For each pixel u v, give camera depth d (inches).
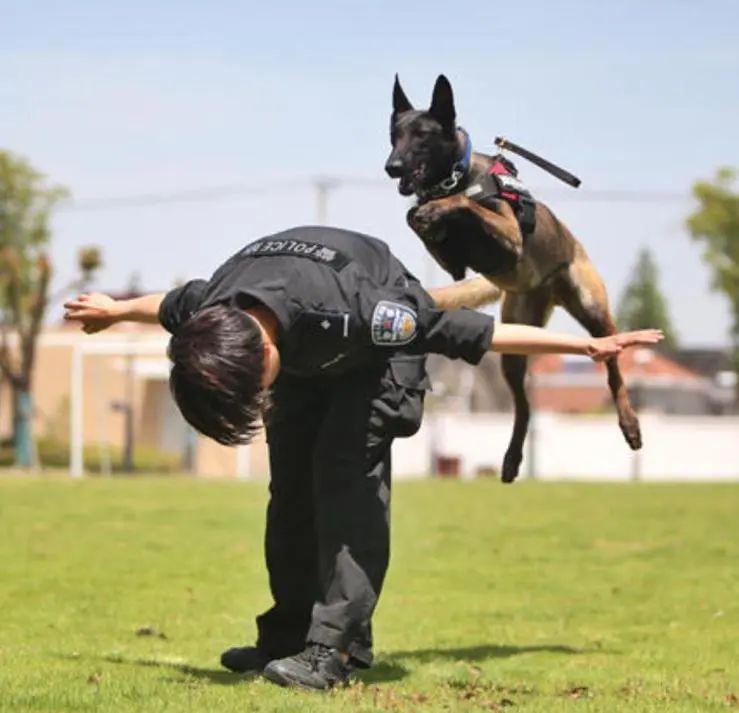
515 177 301.6
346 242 242.2
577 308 317.4
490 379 2362.2
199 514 674.8
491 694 258.1
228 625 355.3
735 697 257.0
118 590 416.5
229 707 226.2
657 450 1756.9
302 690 243.3
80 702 231.9
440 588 442.0
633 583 454.9
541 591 436.8
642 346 233.6
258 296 227.0
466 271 300.8
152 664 286.7
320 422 255.8
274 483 262.4
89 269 1411.2
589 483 1029.2
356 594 247.3
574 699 254.7
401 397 245.0
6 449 1596.9
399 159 302.4
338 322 231.1
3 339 1441.9
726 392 2741.1
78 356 1317.7
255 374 218.5
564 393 2827.3
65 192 1579.7
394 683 272.1
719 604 408.8
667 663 310.5
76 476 1145.4
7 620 357.1
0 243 1546.5
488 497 831.7
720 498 825.5
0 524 615.2
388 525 250.7
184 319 245.4
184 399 218.8
